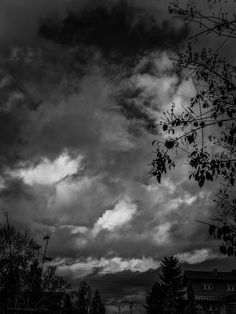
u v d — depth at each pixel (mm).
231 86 5641
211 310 54812
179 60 5848
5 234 40250
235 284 62219
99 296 88750
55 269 44781
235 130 5648
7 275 39375
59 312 46562
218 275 64938
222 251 5270
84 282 82562
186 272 65688
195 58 5773
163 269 63000
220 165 5680
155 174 5883
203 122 5789
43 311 26219
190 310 54625
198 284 62219
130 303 79812
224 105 5711
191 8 5430
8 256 40375
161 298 61812
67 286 45750
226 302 49469
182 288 61000
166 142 5852
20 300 40656
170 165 5836
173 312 58062
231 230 5289
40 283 42938
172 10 5531
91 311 83750
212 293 61500
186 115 5867
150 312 63781
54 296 44688
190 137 5781
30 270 42344
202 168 5703
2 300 37781
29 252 42219
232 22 5270
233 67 5680
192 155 5773
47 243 42750
